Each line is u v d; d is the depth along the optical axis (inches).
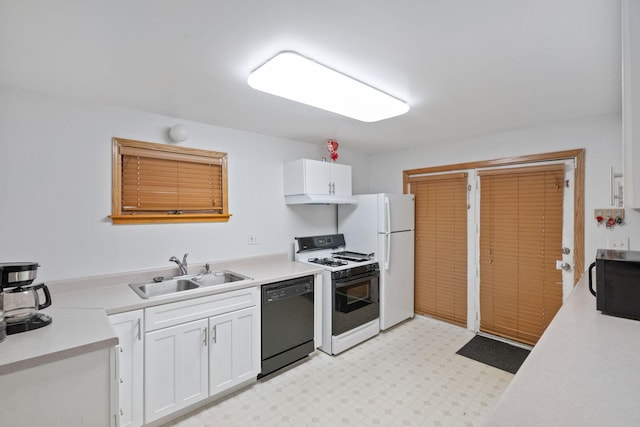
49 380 49.6
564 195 110.4
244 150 120.8
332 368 106.7
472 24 51.9
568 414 32.1
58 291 81.7
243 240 120.8
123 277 92.0
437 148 144.2
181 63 65.5
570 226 109.4
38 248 80.5
